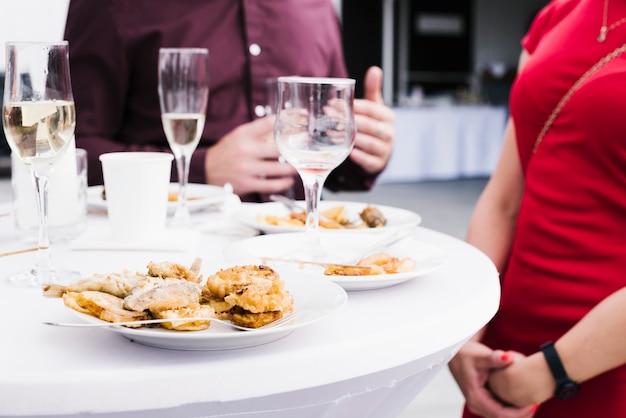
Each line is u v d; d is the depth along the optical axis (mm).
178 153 1305
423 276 997
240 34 2031
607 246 1263
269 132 1726
